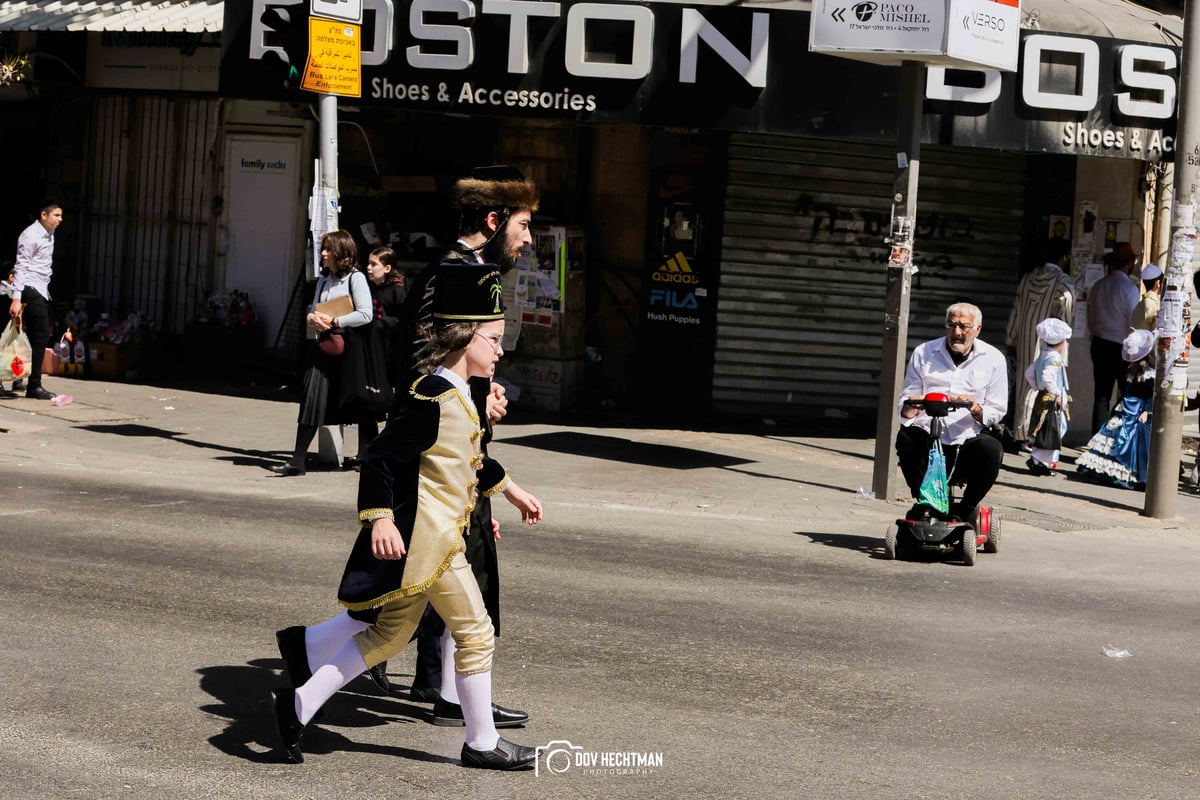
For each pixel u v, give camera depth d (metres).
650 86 13.15
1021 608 8.01
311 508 9.84
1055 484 12.83
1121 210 15.27
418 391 4.82
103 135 17.67
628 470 12.09
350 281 10.84
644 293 15.35
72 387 15.17
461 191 5.56
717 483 11.73
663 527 9.89
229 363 16.48
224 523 9.09
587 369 15.55
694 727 5.55
